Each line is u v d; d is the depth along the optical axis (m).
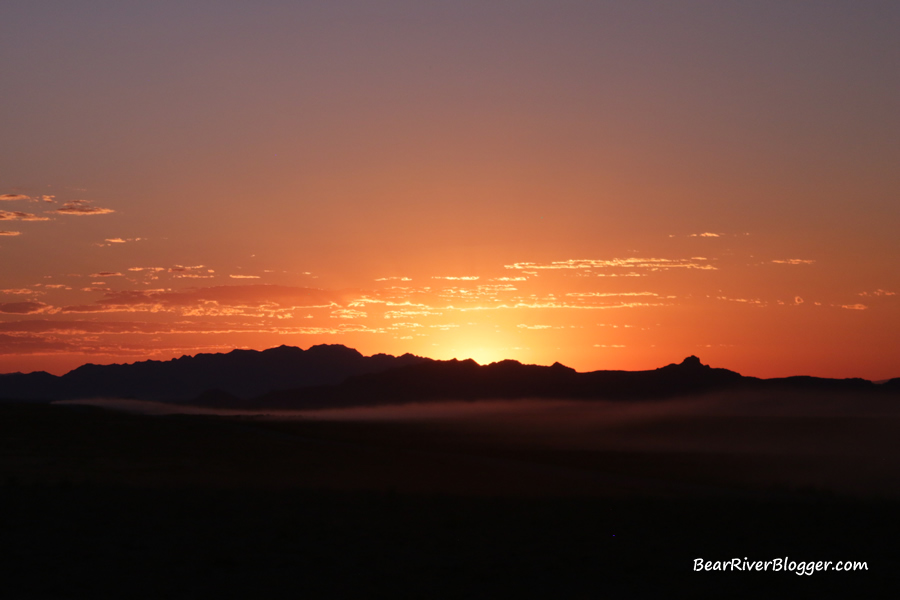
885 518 37.84
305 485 48.03
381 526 33.50
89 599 22.16
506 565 27.25
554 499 43.22
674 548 30.50
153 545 28.78
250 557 27.38
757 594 24.72
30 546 27.89
